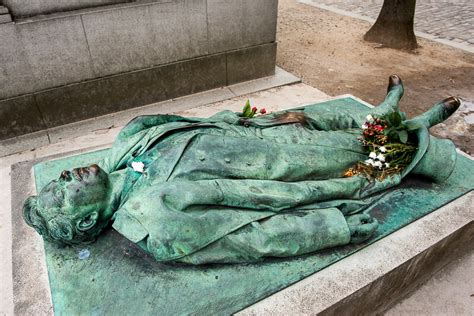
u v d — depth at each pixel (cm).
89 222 211
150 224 189
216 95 533
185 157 217
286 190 221
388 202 266
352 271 221
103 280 208
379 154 257
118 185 223
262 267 216
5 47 404
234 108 496
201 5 488
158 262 215
